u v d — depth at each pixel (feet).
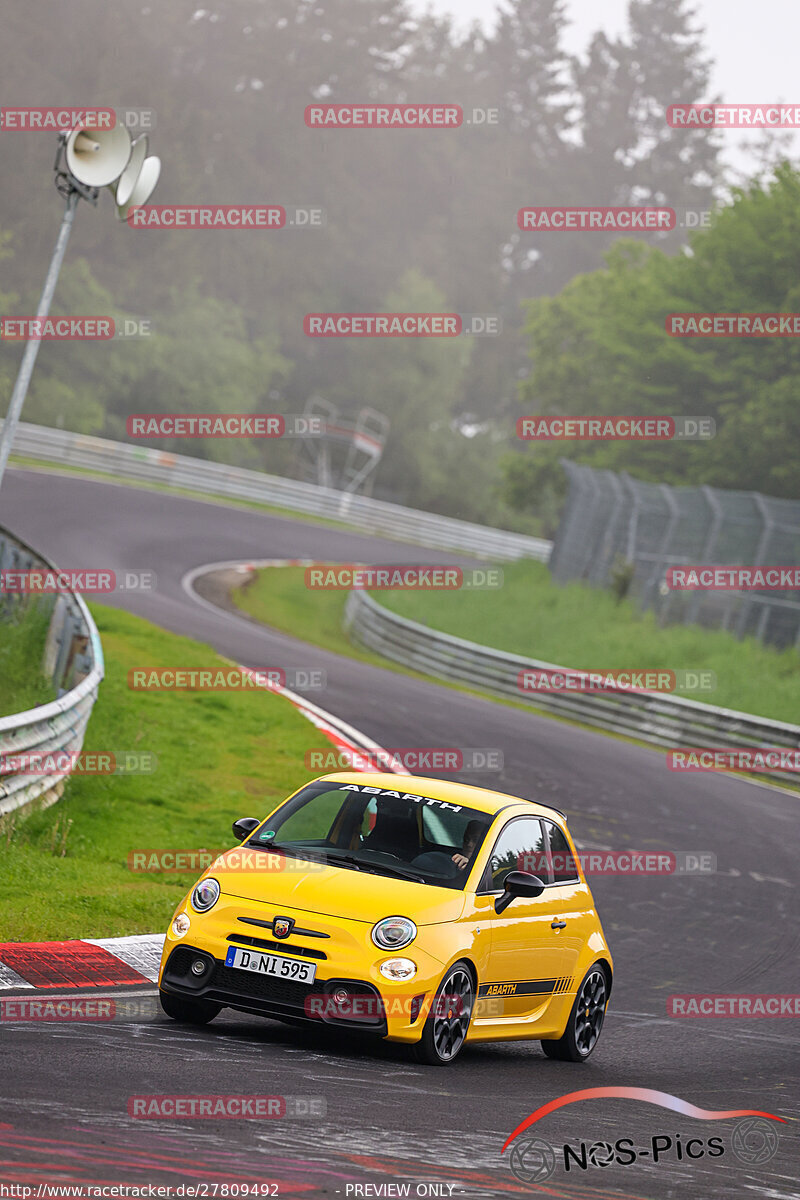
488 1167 70.08
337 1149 68.64
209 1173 61.21
